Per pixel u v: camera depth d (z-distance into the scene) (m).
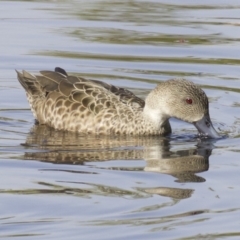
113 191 12.80
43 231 11.24
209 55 21.69
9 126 16.66
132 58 21.42
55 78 17.34
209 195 12.70
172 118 18.02
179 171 13.84
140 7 26.31
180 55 21.70
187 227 11.42
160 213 11.92
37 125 16.89
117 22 24.31
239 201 12.44
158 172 13.79
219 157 14.74
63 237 11.04
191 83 16.45
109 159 14.52
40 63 20.81
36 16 24.83
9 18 24.58
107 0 26.98
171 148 15.41
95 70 20.44
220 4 27.05
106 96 16.70
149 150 15.21
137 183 13.20
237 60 21.31
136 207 12.14
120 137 16.22
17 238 11.00
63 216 11.79
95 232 11.21
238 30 23.78
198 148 15.41
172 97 16.30
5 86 19.36
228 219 11.73
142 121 16.45
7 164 14.06
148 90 19.16
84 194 12.64
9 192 12.70
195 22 24.45
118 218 11.71
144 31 23.47
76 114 16.48
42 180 13.27
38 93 17.34
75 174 13.59
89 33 23.23
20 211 11.96
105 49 22.00
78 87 16.89
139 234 11.16
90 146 15.38
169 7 26.41
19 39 22.59
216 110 17.91
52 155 14.67
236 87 19.42
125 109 16.53
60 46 22.12
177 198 12.53
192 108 16.25
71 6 26.17
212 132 16.22
